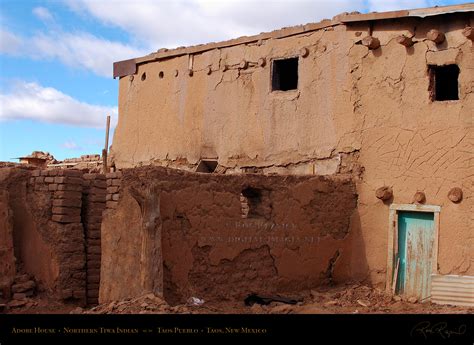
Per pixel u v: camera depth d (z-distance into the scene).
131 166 17.81
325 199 12.19
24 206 11.38
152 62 17.48
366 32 12.73
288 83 15.55
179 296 9.92
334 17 13.18
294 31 13.94
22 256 11.30
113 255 10.27
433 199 11.66
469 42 11.45
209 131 15.64
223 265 10.59
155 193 9.54
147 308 8.71
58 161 24.16
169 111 16.78
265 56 14.52
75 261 10.87
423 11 11.73
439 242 11.53
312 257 11.95
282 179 11.51
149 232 9.41
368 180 12.51
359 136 12.68
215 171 15.41
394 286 11.95
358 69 12.79
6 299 10.64
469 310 10.54
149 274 9.32
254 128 14.63
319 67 13.45
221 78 15.48
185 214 10.11
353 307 10.73
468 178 11.30
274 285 11.27
